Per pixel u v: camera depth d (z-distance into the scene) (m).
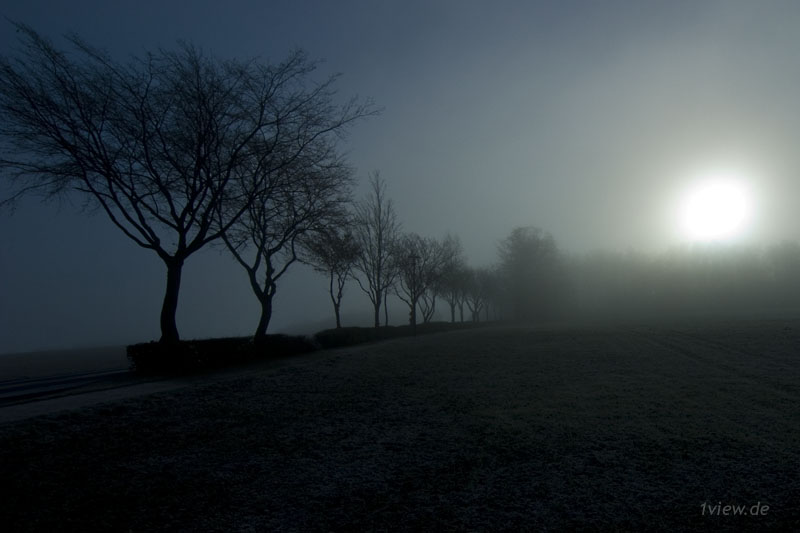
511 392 15.10
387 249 52.38
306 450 9.88
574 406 13.02
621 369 18.84
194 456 9.49
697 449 9.33
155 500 7.61
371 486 8.10
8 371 28.12
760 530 6.44
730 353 21.56
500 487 7.94
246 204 23.86
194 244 21.64
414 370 19.78
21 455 8.93
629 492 7.62
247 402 13.66
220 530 6.71
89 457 9.23
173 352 19.30
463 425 11.47
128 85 19.94
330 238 30.61
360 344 35.19
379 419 12.17
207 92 20.69
